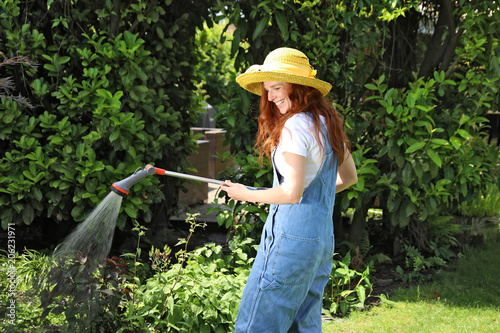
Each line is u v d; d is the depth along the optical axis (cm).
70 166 365
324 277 225
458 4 421
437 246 479
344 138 215
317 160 202
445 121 405
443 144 387
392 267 439
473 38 397
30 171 364
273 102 222
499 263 454
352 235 441
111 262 263
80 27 385
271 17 388
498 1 388
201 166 630
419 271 427
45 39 400
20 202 380
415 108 380
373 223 511
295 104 205
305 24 403
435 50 432
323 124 207
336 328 315
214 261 342
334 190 217
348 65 425
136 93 387
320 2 394
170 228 518
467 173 404
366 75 446
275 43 415
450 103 438
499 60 396
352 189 391
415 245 471
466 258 467
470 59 405
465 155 406
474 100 406
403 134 388
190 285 284
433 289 386
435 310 346
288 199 196
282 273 203
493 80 395
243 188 210
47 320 258
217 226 535
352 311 342
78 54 391
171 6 429
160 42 419
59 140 360
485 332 311
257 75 206
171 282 286
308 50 409
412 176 394
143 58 387
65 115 385
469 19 391
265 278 206
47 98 401
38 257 323
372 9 390
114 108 360
